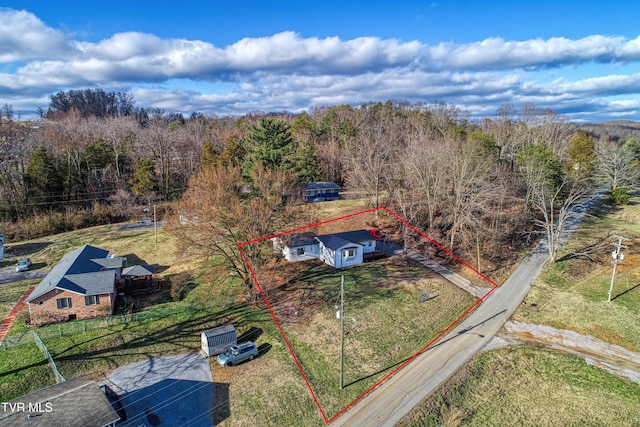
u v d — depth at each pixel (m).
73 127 88.00
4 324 29.31
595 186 65.62
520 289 35.84
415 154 47.16
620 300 32.78
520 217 47.25
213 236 30.11
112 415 18.08
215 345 26.31
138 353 26.52
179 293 34.22
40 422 17.03
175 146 78.94
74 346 26.80
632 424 20.17
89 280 31.08
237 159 61.31
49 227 52.59
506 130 85.62
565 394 22.50
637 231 49.91
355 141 73.19
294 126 91.19
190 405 22.02
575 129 103.44
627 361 25.41
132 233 51.66
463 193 40.81
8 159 58.84
